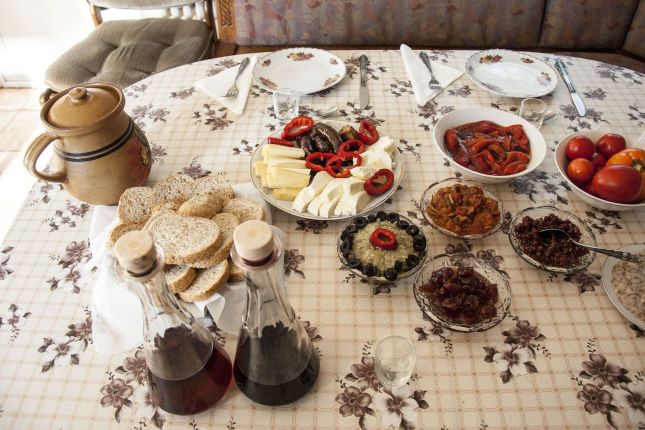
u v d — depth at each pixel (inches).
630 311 33.9
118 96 38.8
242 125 51.4
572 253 36.4
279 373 27.5
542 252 36.7
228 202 40.0
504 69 57.6
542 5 78.5
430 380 31.2
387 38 82.5
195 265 33.6
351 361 32.2
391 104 53.8
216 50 90.2
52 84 81.1
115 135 38.2
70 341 33.6
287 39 82.5
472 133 47.3
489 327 31.9
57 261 38.9
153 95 55.6
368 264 35.2
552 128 50.2
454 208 39.8
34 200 44.2
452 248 38.9
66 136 35.9
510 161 43.9
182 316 25.7
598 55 77.5
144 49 84.3
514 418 29.4
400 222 37.5
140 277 20.5
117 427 29.3
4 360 32.5
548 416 29.4
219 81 56.7
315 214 40.3
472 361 32.1
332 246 39.4
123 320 33.5
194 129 50.9
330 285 36.7
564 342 32.9
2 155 102.3
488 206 39.9
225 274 33.9
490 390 30.6
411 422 29.3
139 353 32.8
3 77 121.5
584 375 31.2
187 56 82.1
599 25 78.5
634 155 40.8
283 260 38.3
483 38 81.8
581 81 56.5
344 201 40.3
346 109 53.1
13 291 36.7
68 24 114.5
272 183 41.6
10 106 116.3
